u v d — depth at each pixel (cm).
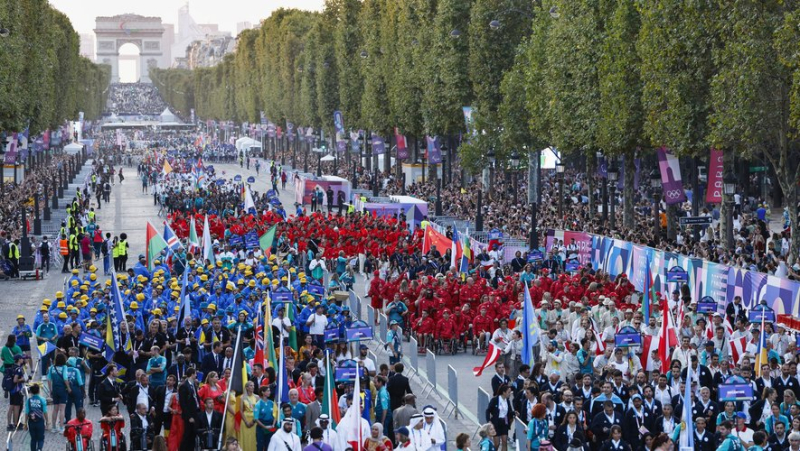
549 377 3972
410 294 5944
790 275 5594
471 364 5481
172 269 6875
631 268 6538
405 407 3628
